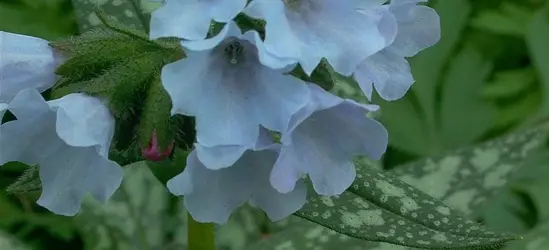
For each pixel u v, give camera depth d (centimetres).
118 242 17
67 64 11
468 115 18
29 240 17
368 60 10
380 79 11
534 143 16
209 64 10
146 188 18
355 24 10
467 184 16
